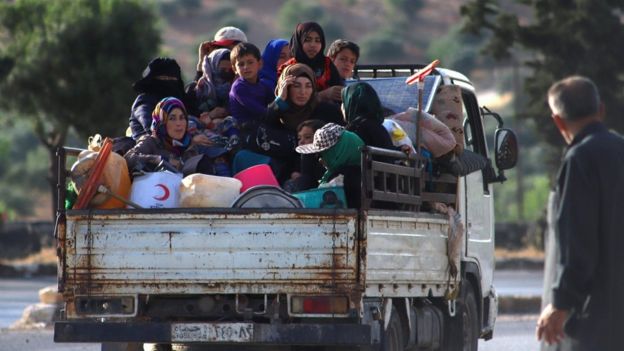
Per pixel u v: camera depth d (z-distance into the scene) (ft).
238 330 91.25
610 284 63.98
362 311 90.53
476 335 123.75
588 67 324.39
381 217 93.30
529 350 139.95
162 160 99.40
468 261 121.80
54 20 362.33
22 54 360.69
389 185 97.91
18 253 363.35
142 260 92.68
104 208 96.22
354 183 96.73
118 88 353.10
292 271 90.38
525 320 187.62
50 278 305.94
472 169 116.47
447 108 118.93
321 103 107.14
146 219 92.63
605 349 63.93
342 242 89.92
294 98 104.73
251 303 92.99
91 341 92.99
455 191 113.91
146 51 359.05
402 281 98.17
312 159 100.32
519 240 382.22
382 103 120.67
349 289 89.71
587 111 65.41
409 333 102.42
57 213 94.63
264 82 114.73
